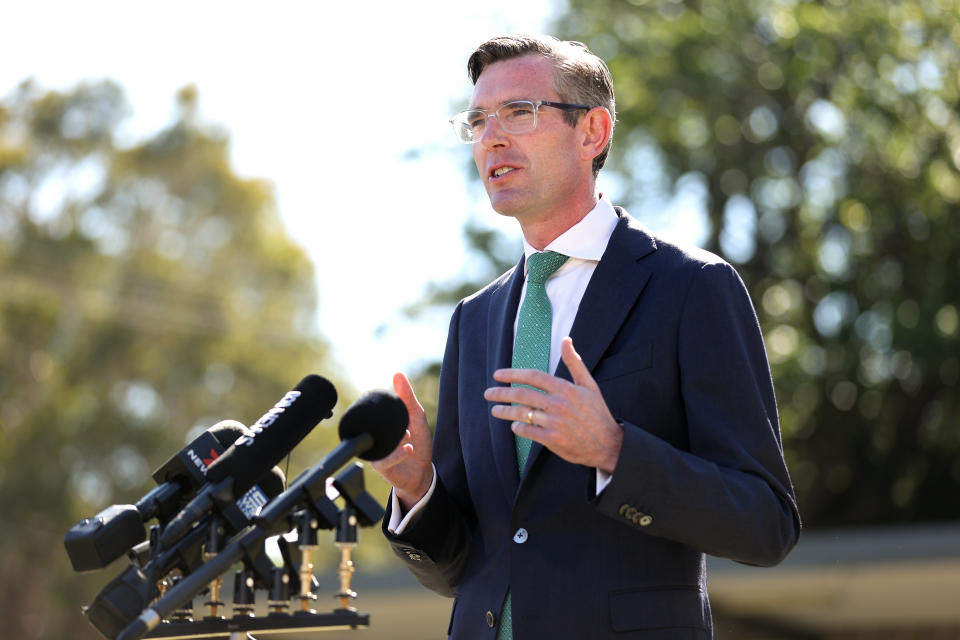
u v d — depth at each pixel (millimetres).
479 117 5410
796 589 19734
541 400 4363
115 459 45375
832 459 29391
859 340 28797
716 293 4918
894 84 28531
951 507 29438
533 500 4871
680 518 4430
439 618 20766
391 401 4711
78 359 46531
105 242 49000
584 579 4688
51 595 42844
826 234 29328
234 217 49781
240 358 47719
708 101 29000
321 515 4582
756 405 4781
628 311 4992
